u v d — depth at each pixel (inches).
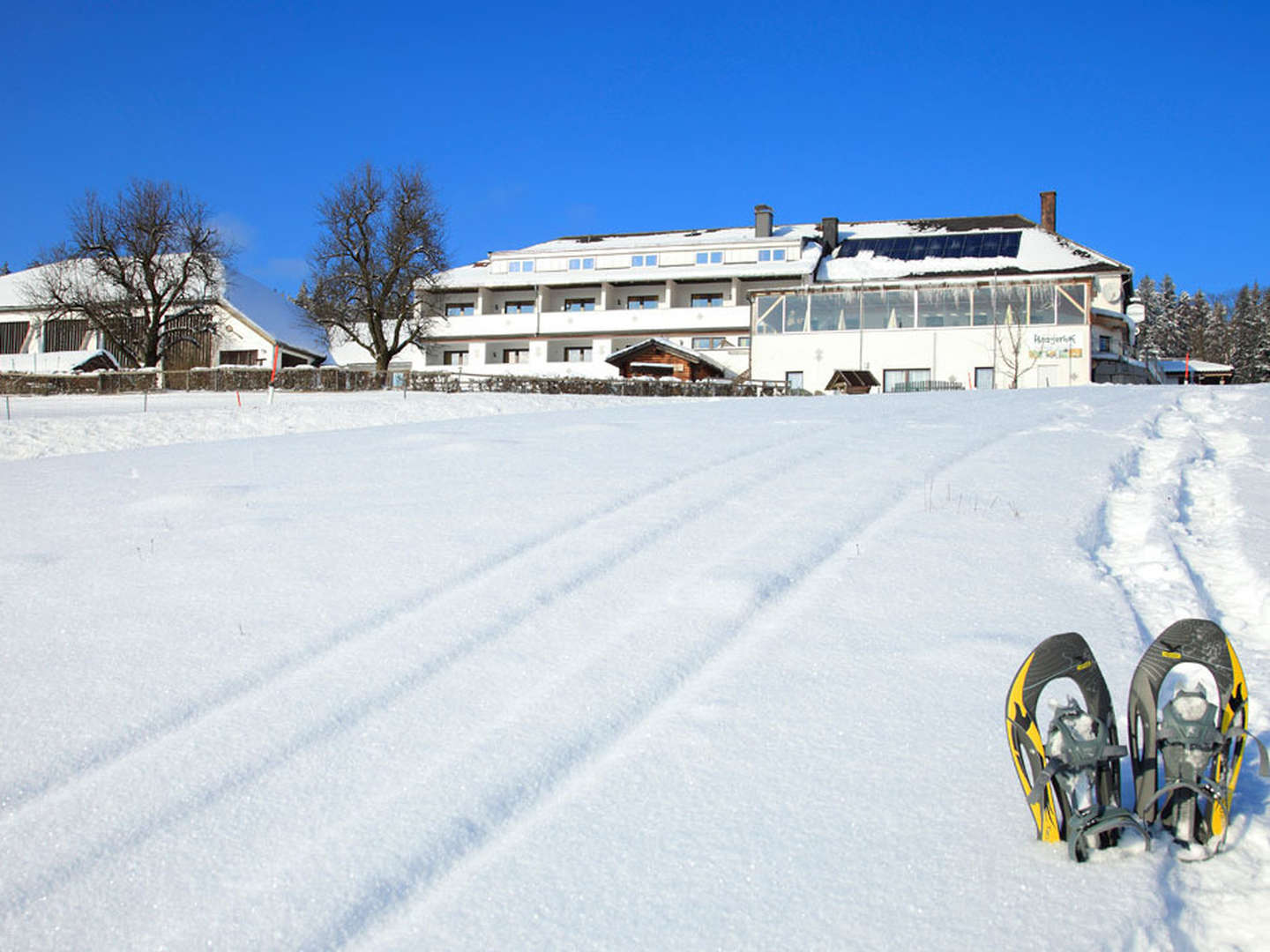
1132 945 104.2
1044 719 148.9
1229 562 236.1
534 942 110.0
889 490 313.1
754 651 189.8
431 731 160.6
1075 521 269.1
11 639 204.1
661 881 120.0
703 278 2075.5
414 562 249.1
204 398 1273.4
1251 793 135.0
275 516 307.0
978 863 120.1
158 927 114.4
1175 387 680.4
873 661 181.5
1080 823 117.6
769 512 289.1
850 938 108.0
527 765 148.7
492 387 1339.8
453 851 128.5
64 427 743.1
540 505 304.7
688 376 1893.5
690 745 153.7
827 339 1707.7
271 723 163.9
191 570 249.6
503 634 201.2
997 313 1624.0
